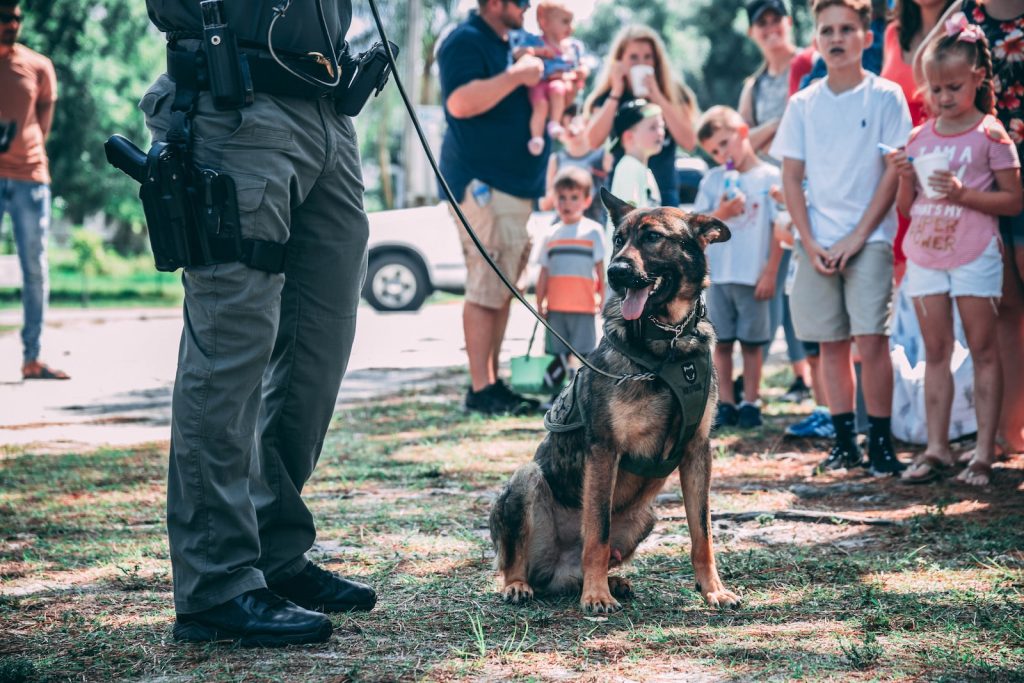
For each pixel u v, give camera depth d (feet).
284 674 9.25
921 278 16.83
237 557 10.12
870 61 23.32
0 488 17.83
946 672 8.94
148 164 9.77
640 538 12.71
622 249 11.79
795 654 9.54
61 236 96.78
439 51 24.07
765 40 26.86
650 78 24.22
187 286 10.09
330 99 10.73
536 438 21.39
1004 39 17.19
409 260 54.44
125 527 15.23
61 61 74.49
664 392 11.47
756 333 22.20
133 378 33.06
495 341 25.26
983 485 16.14
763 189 21.98
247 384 10.01
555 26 26.14
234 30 9.94
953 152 16.65
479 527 14.92
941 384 16.92
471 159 23.39
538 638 10.30
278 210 10.07
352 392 29.32
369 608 11.25
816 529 14.37
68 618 10.94
